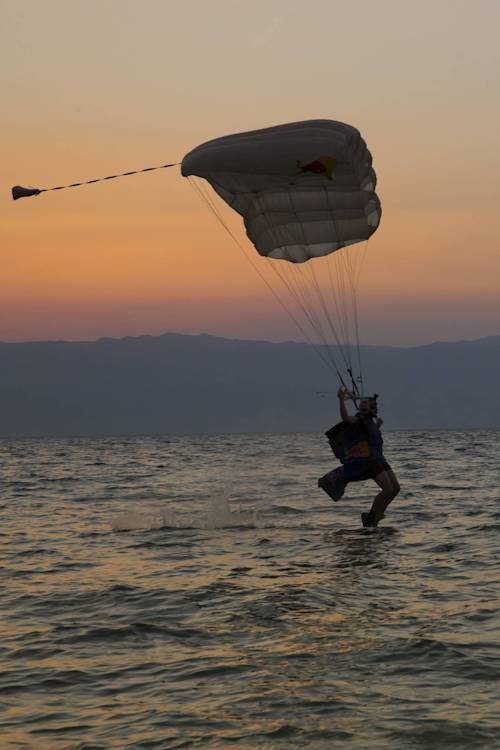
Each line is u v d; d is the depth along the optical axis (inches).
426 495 1596.9
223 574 852.6
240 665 556.4
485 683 512.4
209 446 5777.6
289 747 429.4
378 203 1096.2
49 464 3280.0
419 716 463.5
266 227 1115.9
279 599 732.7
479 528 1130.7
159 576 852.0
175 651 593.0
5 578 863.1
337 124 999.0
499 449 3885.3
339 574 834.8
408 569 854.5
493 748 422.9
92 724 465.4
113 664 567.2
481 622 642.8
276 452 4072.3
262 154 987.9
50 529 1234.0
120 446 6328.7
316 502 1499.8
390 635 613.6
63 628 661.3
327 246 1112.8
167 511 1416.1
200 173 1005.8
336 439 1152.2
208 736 445.4
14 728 462.0
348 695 497.4
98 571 890.7
